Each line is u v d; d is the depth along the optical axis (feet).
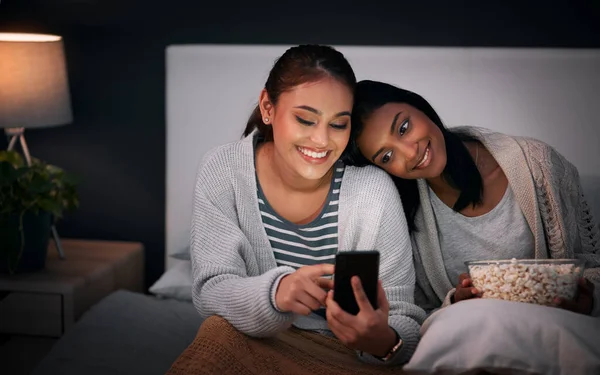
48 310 7.43
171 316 6.80
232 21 8.57
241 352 4.20
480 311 3.99
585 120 7.61
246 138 5.04
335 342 4.75
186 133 8.35
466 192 5.25
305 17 8.44
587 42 8.00
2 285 7.43
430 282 5.56
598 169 7.57
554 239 5.21
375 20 8.30
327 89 4.39
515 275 4.26
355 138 4.95
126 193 9.11
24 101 7.76
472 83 7.80
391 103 4.92
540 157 5.24
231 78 8.23
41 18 8.86
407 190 5.39
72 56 8.91
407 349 4.27
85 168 9.11
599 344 3.79
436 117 5.16
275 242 4.96
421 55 7.90
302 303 4.11
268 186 4.93
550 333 3.81
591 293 4.37
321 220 4.89
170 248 8.48
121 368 5.64
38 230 7.69
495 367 3.82
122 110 8.96
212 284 4.59
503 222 5.33
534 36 8.07
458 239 5.45
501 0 8.05
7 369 6.89
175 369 4.03
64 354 5.91
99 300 7.88
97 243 9.04
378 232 4.83
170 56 8.31
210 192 4.97
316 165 4.54
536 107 7.71
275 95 4.53
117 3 8.73
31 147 9.11
